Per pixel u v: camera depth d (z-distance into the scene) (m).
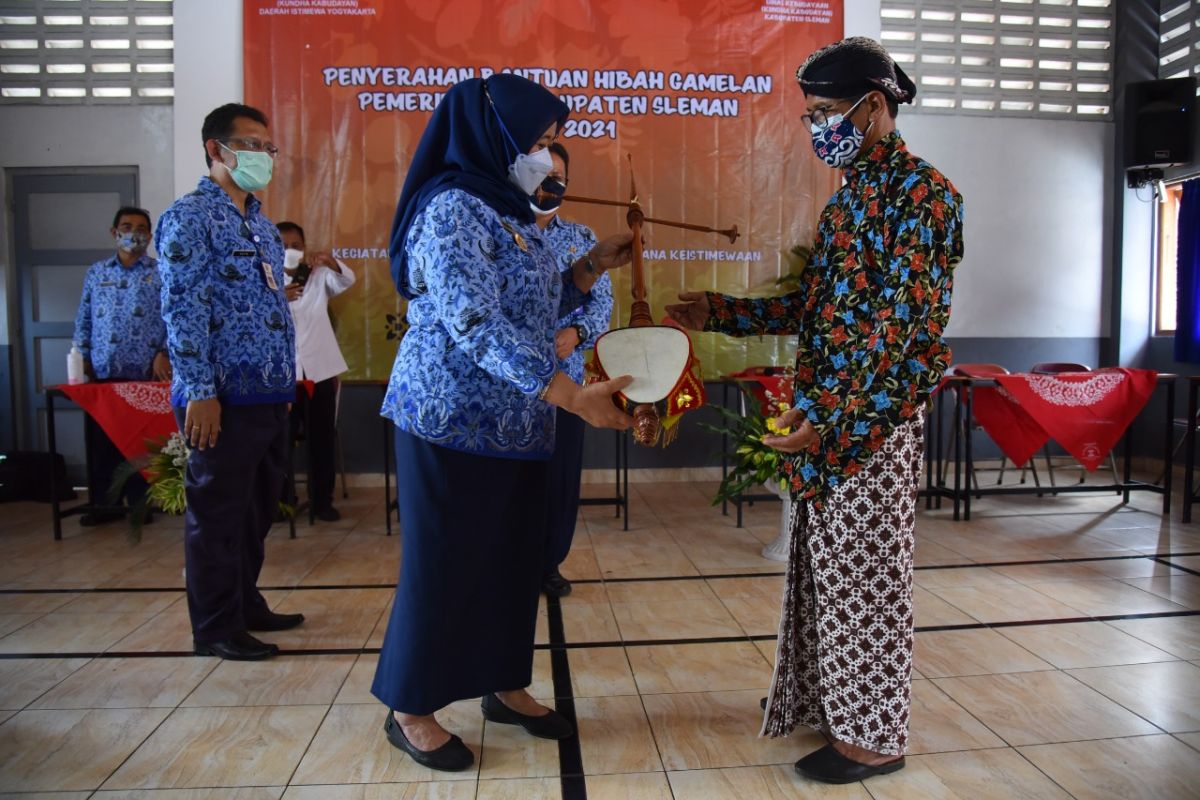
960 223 1.52
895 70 1.59
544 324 1.68
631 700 2.10
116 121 4.98
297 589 3.06
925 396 1.53
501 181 1.61
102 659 2.38
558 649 2.45
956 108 5.48
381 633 2.60
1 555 3.60
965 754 1.80
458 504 1.65
